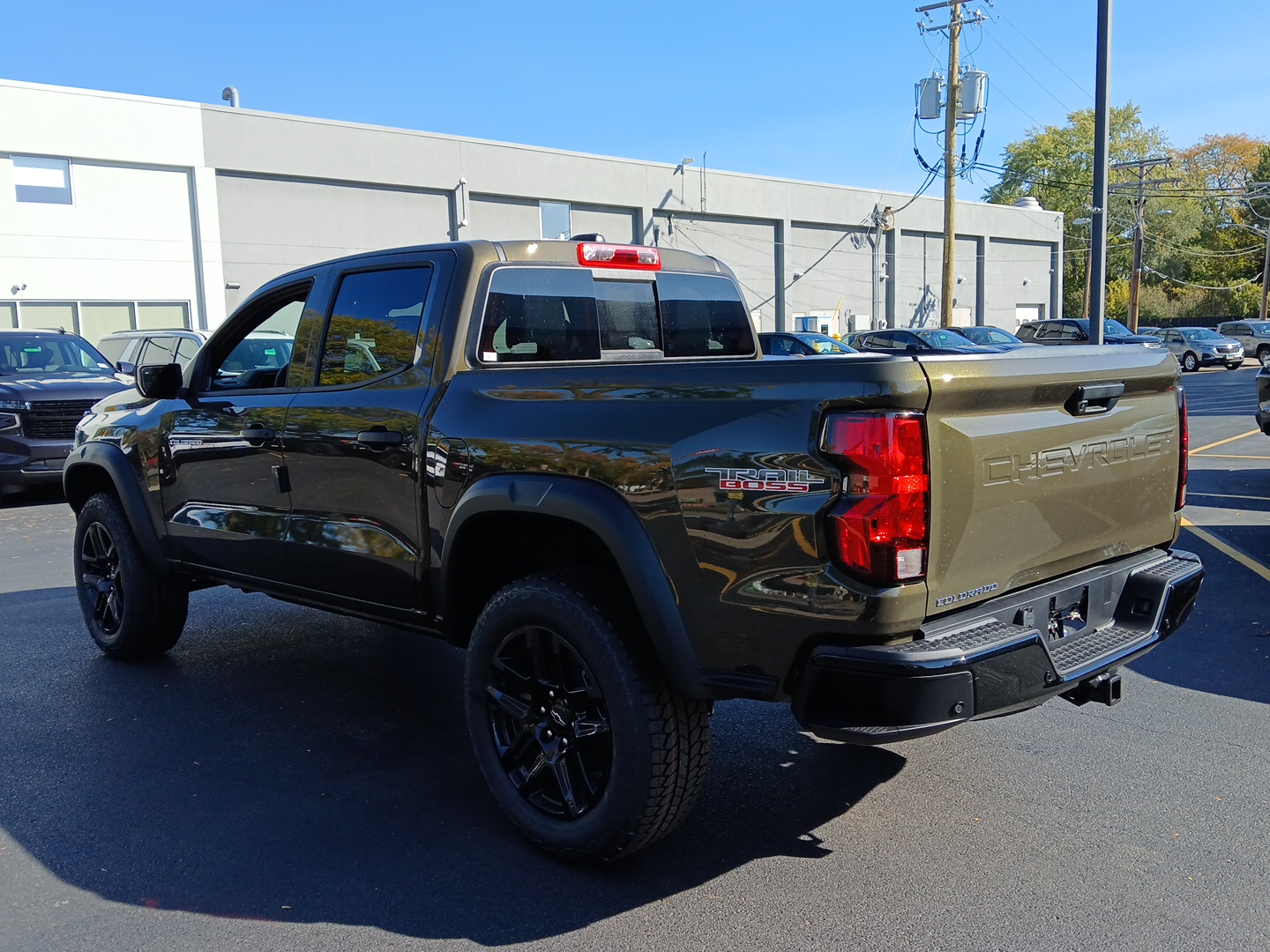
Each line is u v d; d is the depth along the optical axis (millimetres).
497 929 2709
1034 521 2789
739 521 2590
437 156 30031
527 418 3076
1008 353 2752
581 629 2875
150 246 25750
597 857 2977
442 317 3451
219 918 2766
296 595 4055
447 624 3416
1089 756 3842
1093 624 3088
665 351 4277
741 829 3293
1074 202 72375
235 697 4551
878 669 2404
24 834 3250
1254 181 73625
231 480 4199
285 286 4156
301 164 27719
